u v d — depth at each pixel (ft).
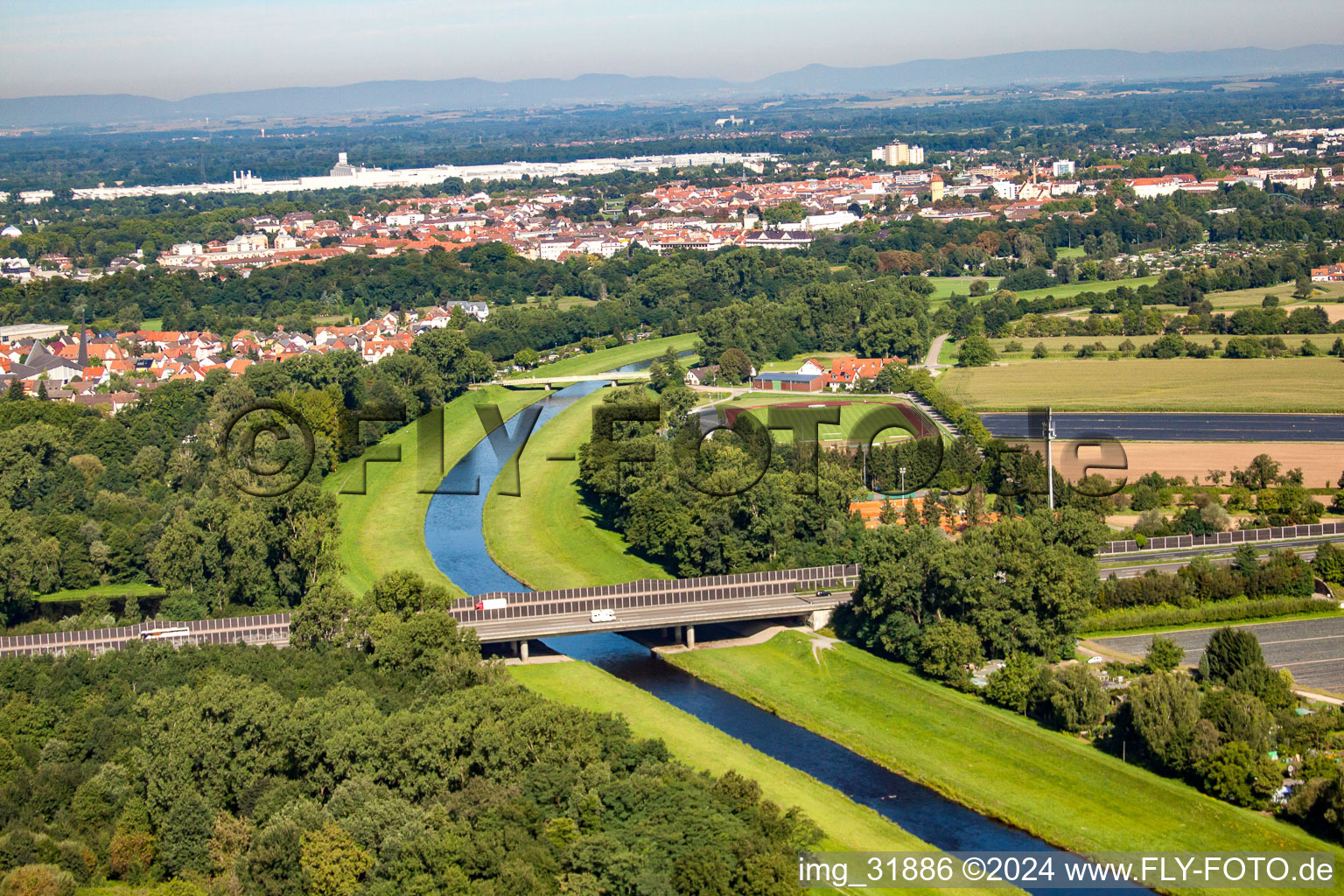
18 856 624.59
